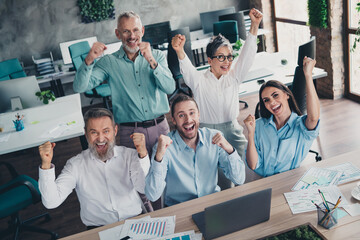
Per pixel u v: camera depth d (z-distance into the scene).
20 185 2.74
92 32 6.75
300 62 3.24
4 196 2.82
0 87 3.97
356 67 4.87
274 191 2.09
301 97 3.30
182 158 2.25
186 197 2.29
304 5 5.92
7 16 6.31
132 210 2.25
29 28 6.45
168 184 2.30
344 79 5.10
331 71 5.03
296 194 2.03
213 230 1.76
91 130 2.15
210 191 2.31
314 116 2.25
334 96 5.13
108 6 6.63
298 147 2.39
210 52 2.71
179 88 6.05
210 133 2.31
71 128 3.60
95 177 2.22
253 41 2.74
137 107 2.88
